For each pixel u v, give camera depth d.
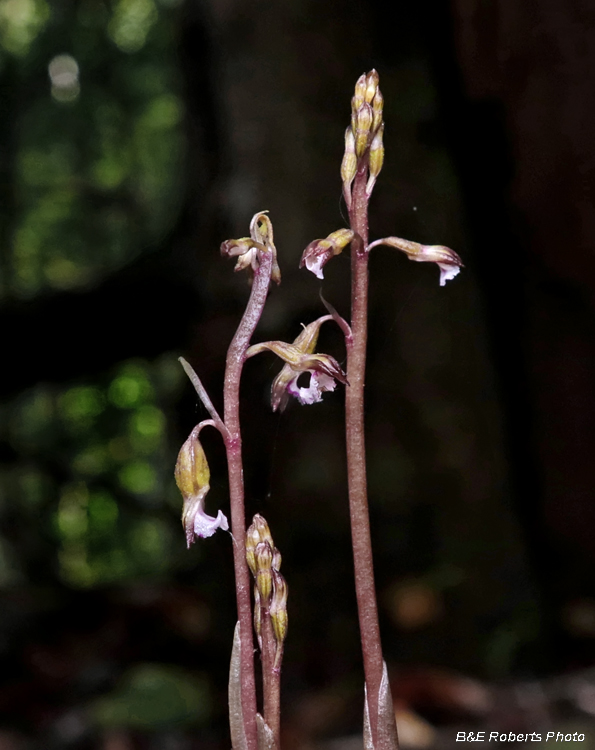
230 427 0.23
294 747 0.50
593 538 0.71
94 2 1.55
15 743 0.55
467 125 0.71
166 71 1.57
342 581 0.68
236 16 0.71
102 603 0.77
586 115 0.66
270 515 0.68
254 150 0.70
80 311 0.80
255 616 0.24
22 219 1.61
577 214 0.68
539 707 0.49
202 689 0.61
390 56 0.72
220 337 0.68
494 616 0.67
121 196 1.61
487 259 0.73
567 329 0.71
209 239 0.72
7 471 1.47
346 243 0.24
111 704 0.57
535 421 0.73
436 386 0.70
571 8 0.64
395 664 0.64
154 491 1.47
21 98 1.58
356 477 0.24
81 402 1.51
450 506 0.70
